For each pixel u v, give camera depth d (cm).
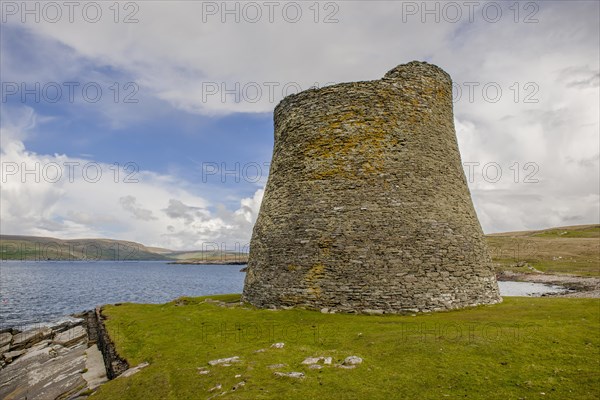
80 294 6103
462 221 1914
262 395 841
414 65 2042
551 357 1019
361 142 1902
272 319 1579
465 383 878
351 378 920
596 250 8912
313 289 1741
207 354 1197
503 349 1080
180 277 11456
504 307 1758
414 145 1914
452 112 2217
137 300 5297
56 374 1678
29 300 5303
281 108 2236
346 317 1573
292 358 1088
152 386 998
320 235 1805
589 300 1958
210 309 1920
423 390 851
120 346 1462
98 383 1427
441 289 1692
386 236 1736
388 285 1661
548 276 5934
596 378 884
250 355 1137
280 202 2019
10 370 1925
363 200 1814
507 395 818
